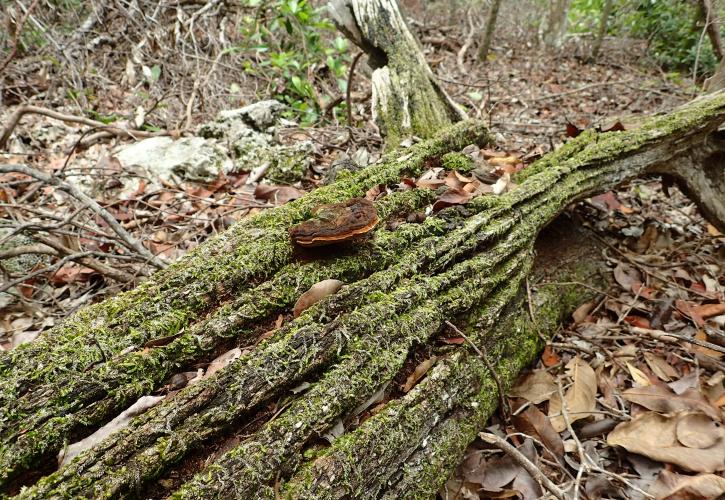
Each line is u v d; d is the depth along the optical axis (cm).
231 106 483
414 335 159
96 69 475
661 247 314
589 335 244
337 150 383
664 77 709
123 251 265
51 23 498
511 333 203
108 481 114
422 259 180
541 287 243
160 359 143
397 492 141
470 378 172
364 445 135
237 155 354
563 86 727
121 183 323
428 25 961
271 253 174
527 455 181
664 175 302
